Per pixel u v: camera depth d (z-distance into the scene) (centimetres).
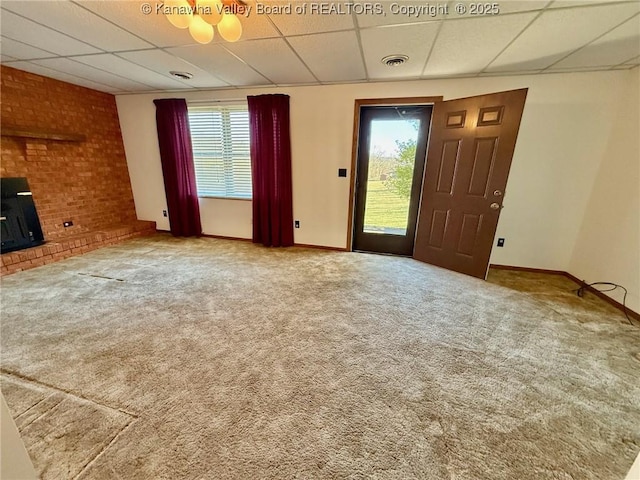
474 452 121
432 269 335
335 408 142
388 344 194
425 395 151
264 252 390
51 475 108
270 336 200
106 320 216
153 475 109
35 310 229
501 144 276
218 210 447
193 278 298
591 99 279
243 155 418
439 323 221
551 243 323
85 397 145
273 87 364
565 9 169
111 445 120
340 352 184
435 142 325
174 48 241
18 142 317
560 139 295
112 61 277
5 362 169
